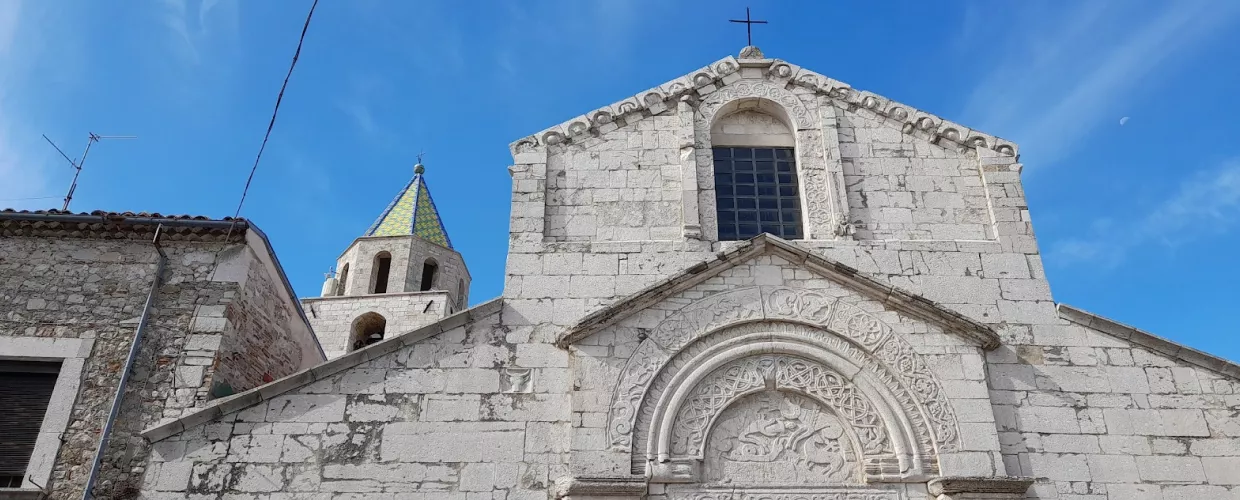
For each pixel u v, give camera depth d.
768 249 13.63
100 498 11.60
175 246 13.91
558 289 13.45
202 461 11.61
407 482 11.66
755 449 12.25
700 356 12.68
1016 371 12.88
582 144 15.15
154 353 12.81
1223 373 12.88
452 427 12.09
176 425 11.75
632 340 12.72
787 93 15.81
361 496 11.55
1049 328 13.30
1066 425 12.43
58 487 11.77
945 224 14.48
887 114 15.49
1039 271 13.88
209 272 13.66
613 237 14.22
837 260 13.80
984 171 14.89
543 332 13.01
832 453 12.25
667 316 12.95
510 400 12.35
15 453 12.23
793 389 12.59
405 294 34.12
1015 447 12.23
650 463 11.84
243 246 13.94
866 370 12.65
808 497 11.84
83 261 13.69
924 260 13.97
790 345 12.84
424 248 36.97
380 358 12.51
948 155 15.19
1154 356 13.04
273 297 15.27
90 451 12.05
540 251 13.84
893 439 12.14
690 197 14.47
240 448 11.73
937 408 12.32
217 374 12.75
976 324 12.79
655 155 15.08
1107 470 12.10
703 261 13.23
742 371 12.71
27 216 13.61
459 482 11.70
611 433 11.97
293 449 11.78
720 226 14.81
